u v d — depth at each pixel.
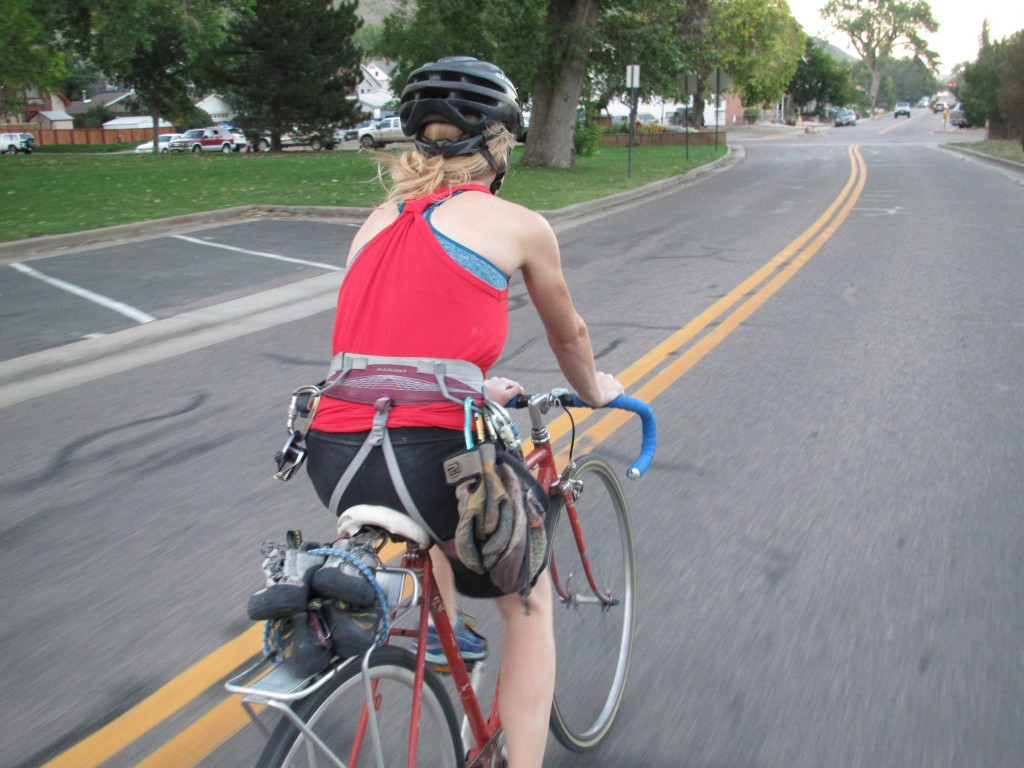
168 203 17.14
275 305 9.85
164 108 47.19
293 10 38.94
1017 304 9.20
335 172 23.34
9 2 25.27
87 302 9.98
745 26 55.53
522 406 2.59
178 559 4.31
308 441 2.10
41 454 5.72
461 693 2.30
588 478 3.07
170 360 7.84
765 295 9.90
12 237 13.38
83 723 3.11
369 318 2.08
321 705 1.83
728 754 2.92
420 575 2.12
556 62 25.66
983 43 44.84
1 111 32.47
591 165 28.64
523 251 2.13
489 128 2.19
